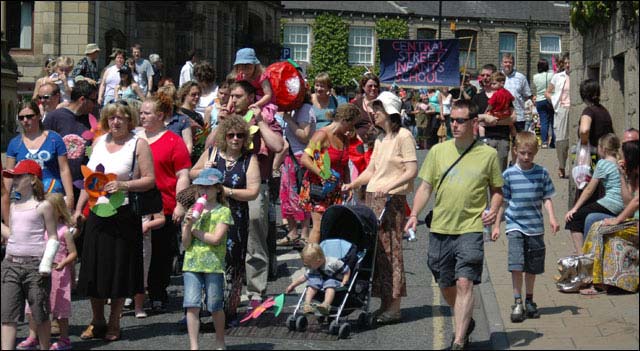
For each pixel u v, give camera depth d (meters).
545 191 11.01
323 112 15.81
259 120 11.74
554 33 73.06
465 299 9.65
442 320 11.16
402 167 11.06
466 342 9.83
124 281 10.34
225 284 10.70
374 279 11.10
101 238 10.32
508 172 11.06
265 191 11.78
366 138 15.95
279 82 13.63
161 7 45.53
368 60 70.94
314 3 70.31
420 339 10.34
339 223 11.09
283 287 12.91
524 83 20.19
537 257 10.91
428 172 10.05
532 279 10.96
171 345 10.18
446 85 26.17
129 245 10.40
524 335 10.13
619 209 12.40
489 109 17.45
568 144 21.17
